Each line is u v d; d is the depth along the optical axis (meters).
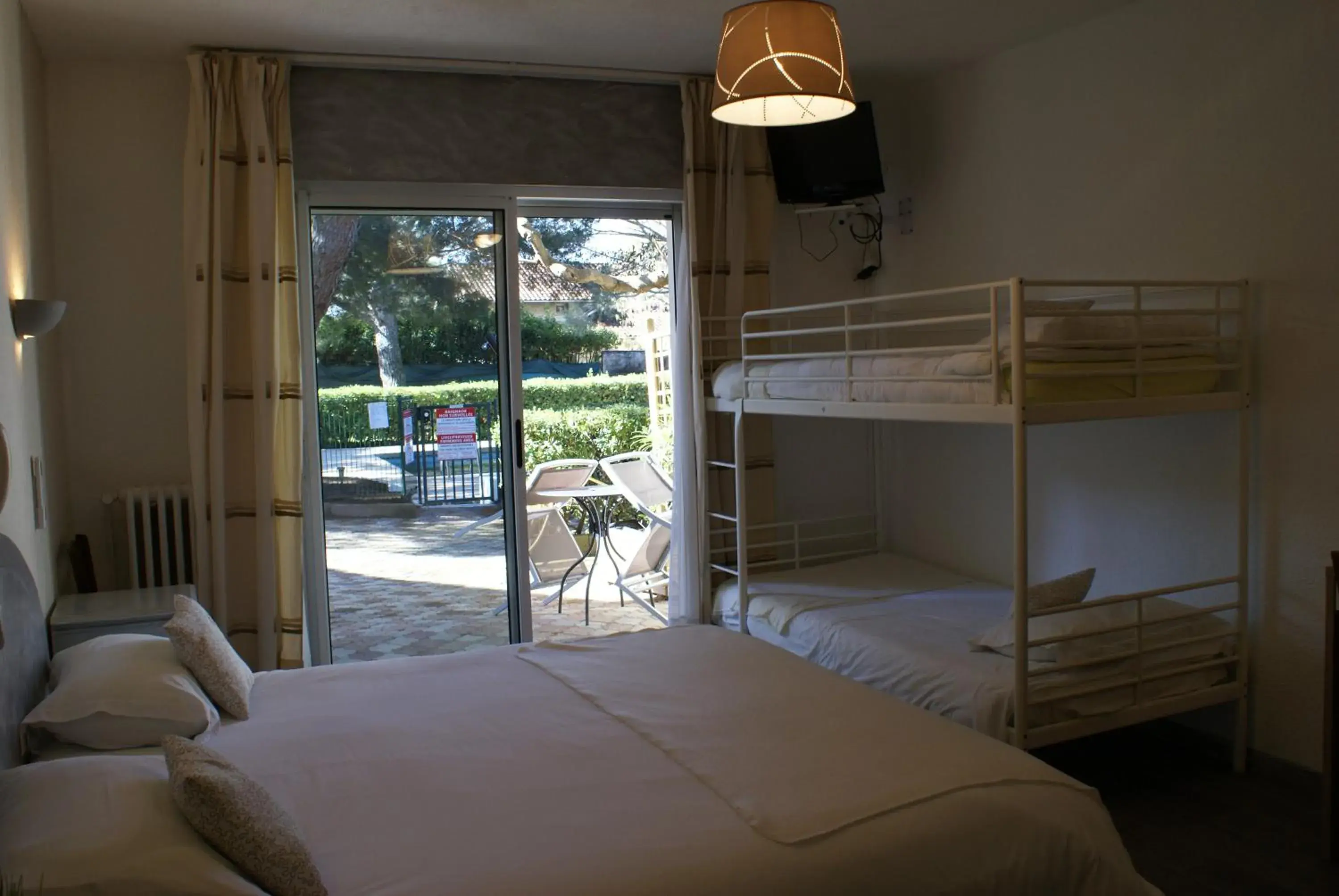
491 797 1.88
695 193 4.18
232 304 3.60
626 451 5.82
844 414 3.28
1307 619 2.93
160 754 2.10
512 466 4.07
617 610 5.34
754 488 4.38
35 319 2.69
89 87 3.57
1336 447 2.82
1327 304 2.82
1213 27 3.09
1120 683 2.81
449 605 4.05
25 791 1.66
